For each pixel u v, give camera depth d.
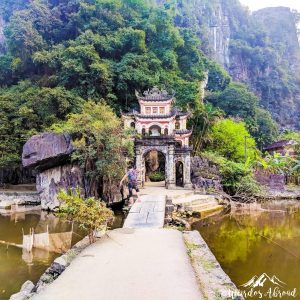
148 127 37.19
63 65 51.72
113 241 12.36
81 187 29.34
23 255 16.14
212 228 23.59
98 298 7.36
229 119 64.81
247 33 135.25
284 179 51.34
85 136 29.00
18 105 47.09
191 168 39.16
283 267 15.13
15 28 60.66
